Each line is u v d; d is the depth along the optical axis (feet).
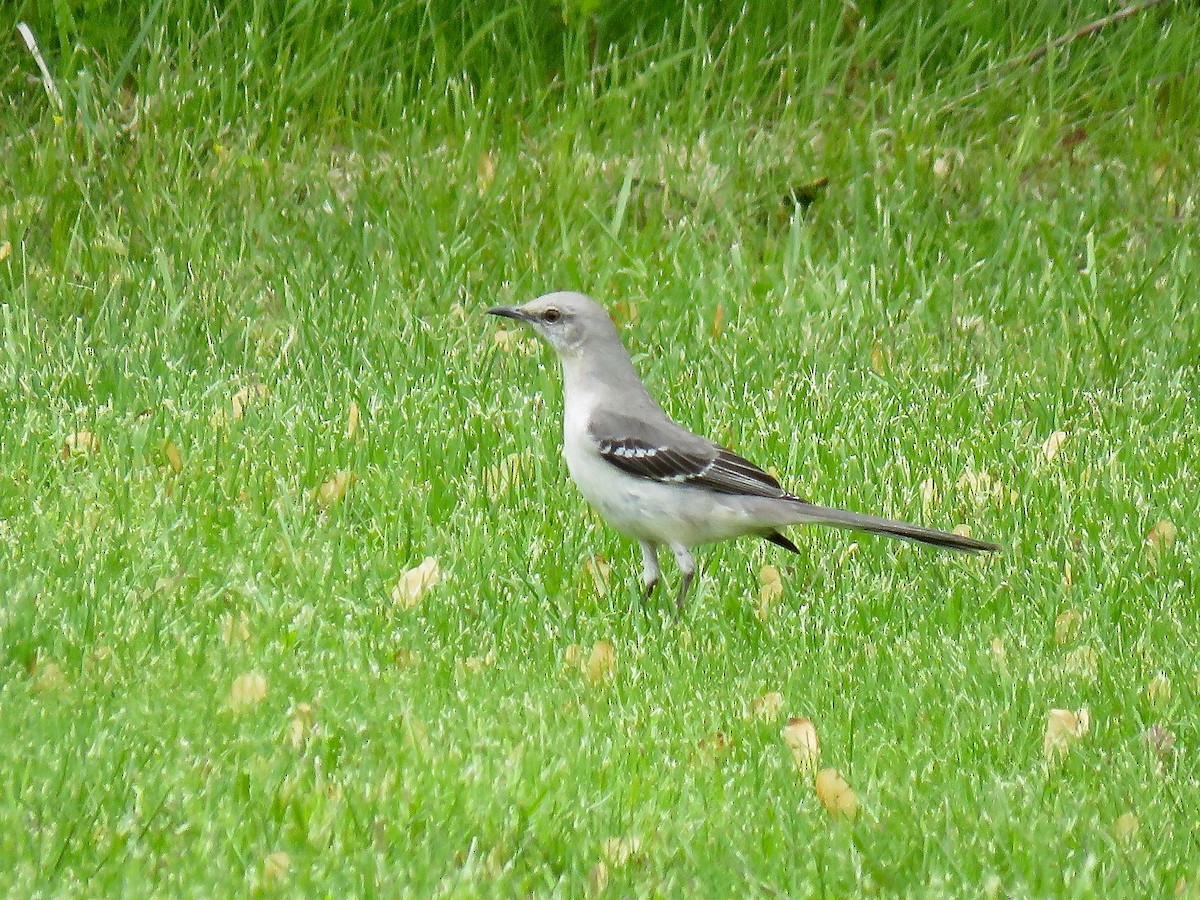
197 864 23.67
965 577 36.27
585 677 31.17
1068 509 38.99
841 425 43.80
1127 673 31.68
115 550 34.22
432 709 29.25
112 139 55.31
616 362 34.73
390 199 54.85
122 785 25.64
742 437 42.88
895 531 32.58
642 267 52.31
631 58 61.31
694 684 31.17
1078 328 50.39
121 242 51.62
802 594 35.81
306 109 58.54
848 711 30.19
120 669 29.68
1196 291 52.90
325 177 55.16
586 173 57.21
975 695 30.96
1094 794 27.48
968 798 27.09
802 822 25.99
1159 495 39.70
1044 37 64.28
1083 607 34.71
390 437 40.98
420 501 37.96
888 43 65.26
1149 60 64.64
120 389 43.37
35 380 43.42
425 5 62.08
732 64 63.10
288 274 50.60
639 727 29.25
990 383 46.93
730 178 57.52
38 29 59.11
